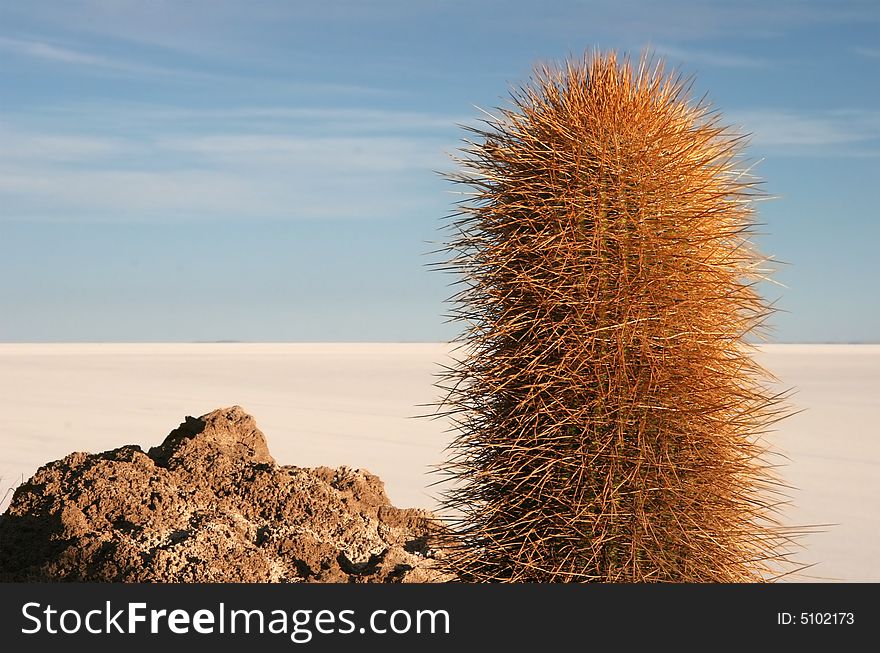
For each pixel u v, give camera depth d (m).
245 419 9.46
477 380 5.23
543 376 4.94
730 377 5.03
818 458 18.50
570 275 4.86
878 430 23.16
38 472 8.13
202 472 8.34
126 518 7.42
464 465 5.22
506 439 5.06
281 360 67.25
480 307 5.21
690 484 4.89
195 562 6.70
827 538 11.44
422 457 18.02
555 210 4.95
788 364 58.34
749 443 5.15
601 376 4.84
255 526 7.59
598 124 4.96
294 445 19.75
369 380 42.62
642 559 4.89
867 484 15.40
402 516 8.58
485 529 5.15
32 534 7.34
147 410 26.81
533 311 4.98
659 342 4.88
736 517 5.04
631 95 5.12
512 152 5.16
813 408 28.78
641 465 4.87
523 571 5.01
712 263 4.98
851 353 84.00
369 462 17.33
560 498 4.91
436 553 7.52
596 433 4.87
